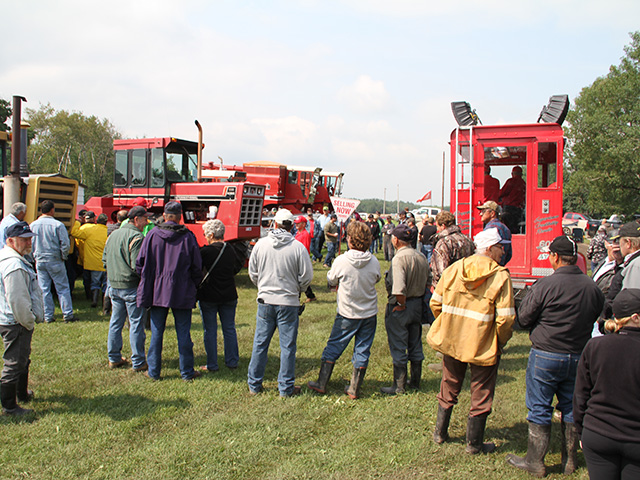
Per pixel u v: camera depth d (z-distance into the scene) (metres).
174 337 7.30
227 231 11.52
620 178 39.44
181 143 12.76
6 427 4.31
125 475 3.67
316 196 27.62
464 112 8.20
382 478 3.71
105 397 5.02
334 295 11.08
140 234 5.80
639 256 4.08
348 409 4.91
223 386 5.38
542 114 8.28
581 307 3.62
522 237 7.90
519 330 8.11
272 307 5.09
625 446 2.60
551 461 4.04
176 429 4.38
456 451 4.11
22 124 9.47
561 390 3.83
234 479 3.65
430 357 6.70
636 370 2.60
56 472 3.67
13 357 4.48
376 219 21.06
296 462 3.89
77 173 63.34
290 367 5.14
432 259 5.54
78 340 6.94
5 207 8.30
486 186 8.16
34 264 8.27
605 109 41.00
